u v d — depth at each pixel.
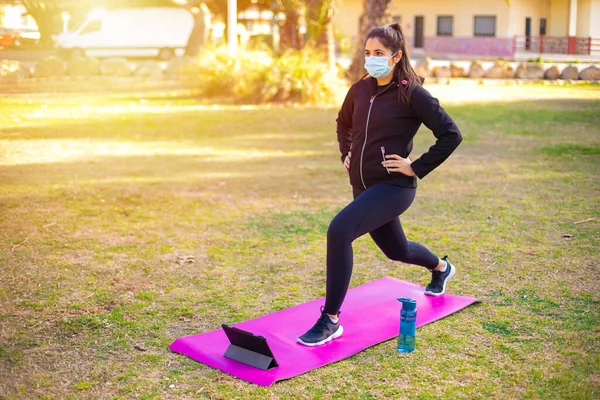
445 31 40.00
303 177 9.24
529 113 15.49
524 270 5.48
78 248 6.09
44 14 35.00
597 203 7.55
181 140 12.25
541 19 39.78
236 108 16.78
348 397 3.54
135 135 12.71
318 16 20.03
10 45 33.66
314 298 5.00
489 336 4.28
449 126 4.00
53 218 7.04
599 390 3.57
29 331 4.36
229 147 11.61
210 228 6.80
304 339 4.14
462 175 9.24
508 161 10.19
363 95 4.20
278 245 6.26
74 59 23.34
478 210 7.39
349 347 4.11
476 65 24.19
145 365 3.93
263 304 4.88
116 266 5.64
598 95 19.41
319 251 6.08
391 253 4.64
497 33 37.88
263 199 8.00
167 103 17.62
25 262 5.67
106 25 31.16
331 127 13.88
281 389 3.63
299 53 18.64
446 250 6.03
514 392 3.57
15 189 8.27
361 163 4.21
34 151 10.92
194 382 3.72
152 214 7.30
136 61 31.28
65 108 16.30
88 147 11.39
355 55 20.33
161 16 31.41
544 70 24.08
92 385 3.68
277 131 13.38
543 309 4.70
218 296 5.02
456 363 3.92
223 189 8.48
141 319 4.59
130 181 8.84
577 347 4.10
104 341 4.25
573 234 6.41
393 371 3.83
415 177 4.28
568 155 10.54
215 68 19.17
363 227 4.12
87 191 8.23
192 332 4.40
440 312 4.63
